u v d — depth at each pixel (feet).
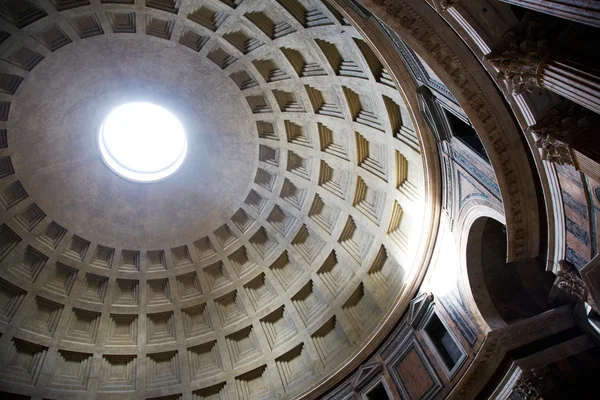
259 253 78.74
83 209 76.95
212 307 79.30
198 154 76.54
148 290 79.97
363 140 63.62
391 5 37.14
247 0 56.24
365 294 68.23
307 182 72.23
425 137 50.80
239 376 74.02
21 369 70.64
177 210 79.97
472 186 47.01
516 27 30.89
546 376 41.47
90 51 63.57
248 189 77.25
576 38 30.04
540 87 31.12
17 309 72.69
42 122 68.95
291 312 74.79
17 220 73.05
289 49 60.44
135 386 73.97
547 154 32.45
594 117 30.45
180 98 71.41
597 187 31.42
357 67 55.42
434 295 55.72
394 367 58.29
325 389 64.08
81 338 75.61
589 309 43.09
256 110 70.08
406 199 61.00
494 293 50.21
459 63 38.14
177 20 60.34
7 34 58.59
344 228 70.38
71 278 77.36
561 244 36.65
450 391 48.62
